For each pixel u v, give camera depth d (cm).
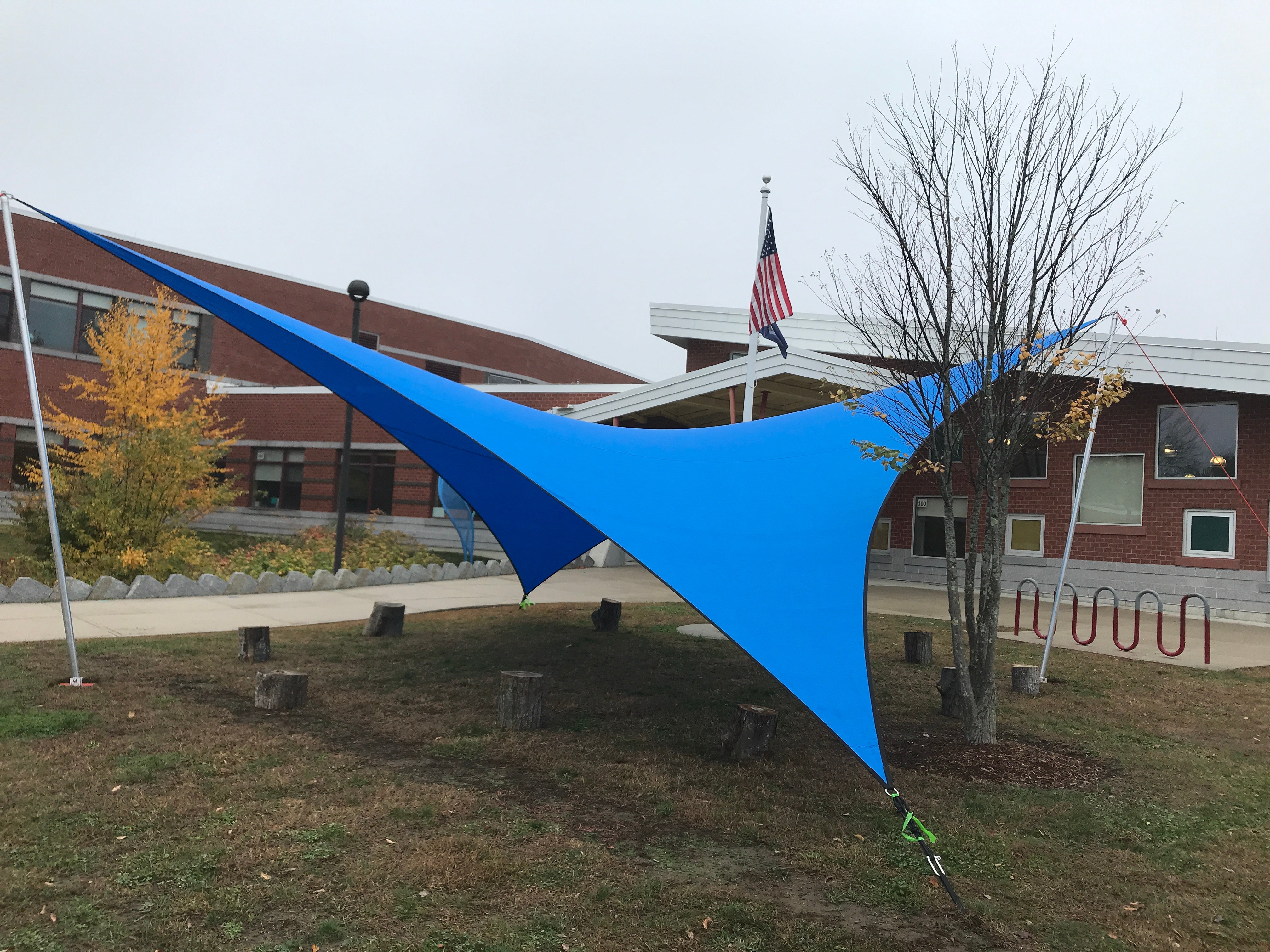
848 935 376
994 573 682
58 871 393
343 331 3359
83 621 1036
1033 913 404
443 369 3781
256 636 859
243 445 2980
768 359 1717
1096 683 936
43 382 2531
